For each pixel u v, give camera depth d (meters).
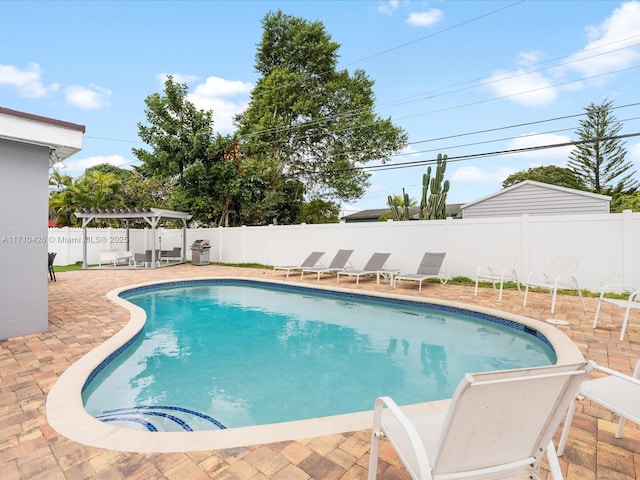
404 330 6.41
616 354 4.16
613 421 2.73
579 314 6.15
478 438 1.51
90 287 9.48
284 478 2.08
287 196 22.98
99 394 3.96
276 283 10.56
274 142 21.81
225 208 19.61
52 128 4.92
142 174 21.67
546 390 1.53
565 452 2.35
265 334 6.26
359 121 21.98
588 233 7.93
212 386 4.18
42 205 5.16
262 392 4.01
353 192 24.12
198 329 6.59
